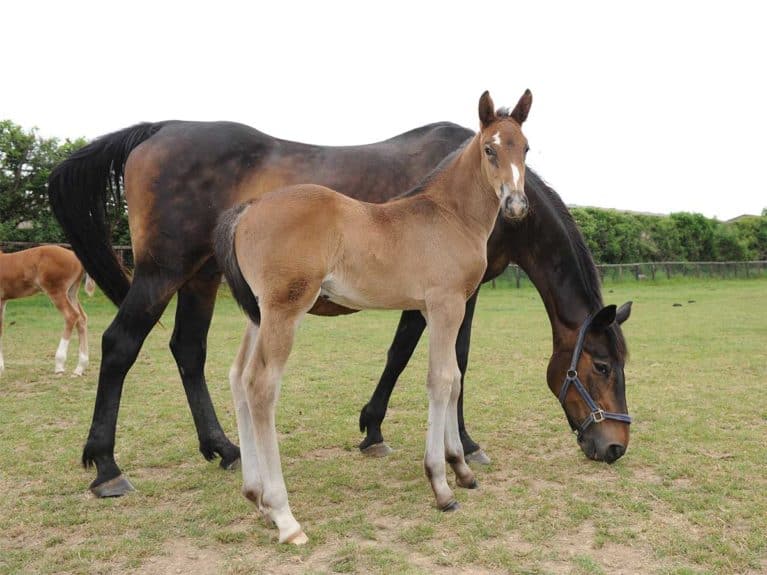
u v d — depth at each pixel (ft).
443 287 10.71
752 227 125.29
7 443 15.23
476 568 8.79
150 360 26.86
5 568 8.91
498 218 13.74
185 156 13.30
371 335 34.73
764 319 41.14
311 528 10.19
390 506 11.19
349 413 18.39
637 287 80.74
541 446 15.10
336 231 9.93
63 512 11.02
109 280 14.69
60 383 22.49
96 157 14.17
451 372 10.82
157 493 12.01
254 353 9.75
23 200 49.14
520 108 11.46
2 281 24.38
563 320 13.56
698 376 22.79
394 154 14.07
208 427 14.12
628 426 12.79
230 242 10.16
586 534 9.91
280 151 13.85
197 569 8.89
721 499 11.21
